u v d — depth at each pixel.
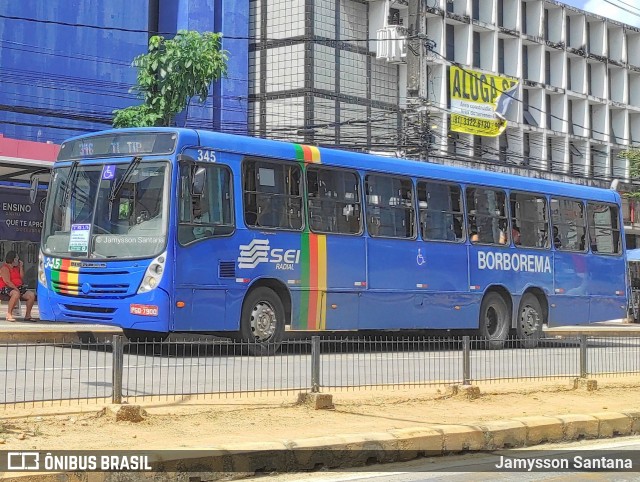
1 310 25.20
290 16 40.28
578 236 22.58
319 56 40.00
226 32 38.34
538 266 21.45
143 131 15.62
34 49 32.38
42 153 26.69
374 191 18.28
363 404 10.73
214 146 15.74
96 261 15.51
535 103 48.41
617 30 53.44
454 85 42.91
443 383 12.70
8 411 9.21
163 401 10.30
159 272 14.95
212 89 38.19
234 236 15.87
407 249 18.70
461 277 19.72
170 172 15.19
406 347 18.25
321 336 19.88
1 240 29.91
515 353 15.91
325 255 17.27
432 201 19.38
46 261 16.23
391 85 42.81
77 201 16.05
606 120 51.97
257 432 8.73
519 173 46.25
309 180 17.17
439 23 43.47
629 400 12.19
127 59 34.66
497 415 10.40
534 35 48.56
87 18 33.72
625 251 23.86
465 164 43.38
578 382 13.03
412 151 26.11
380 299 18.17
